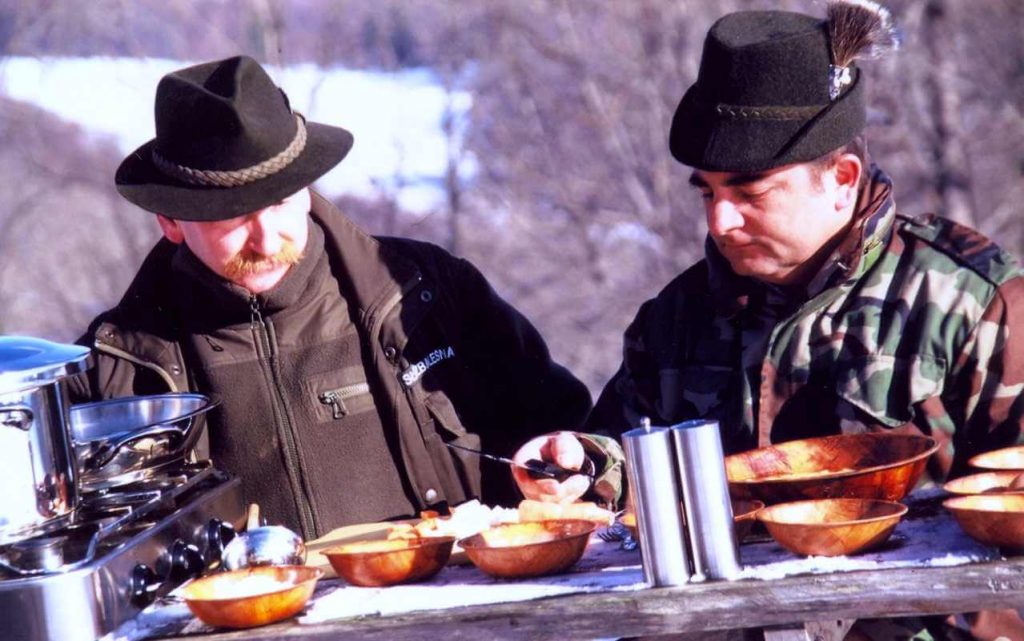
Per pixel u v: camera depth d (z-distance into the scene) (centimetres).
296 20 2641
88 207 2516
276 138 813
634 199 2475
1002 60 2322
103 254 2495
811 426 754
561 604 605
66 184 2516
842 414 738
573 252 2462
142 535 690
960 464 725
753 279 775
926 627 680
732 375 783
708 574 614
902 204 2281
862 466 701
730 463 718
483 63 2594
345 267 900
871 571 598
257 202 794
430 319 909
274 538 705
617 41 2523
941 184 2272
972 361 719
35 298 2453
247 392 888
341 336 895
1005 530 591
